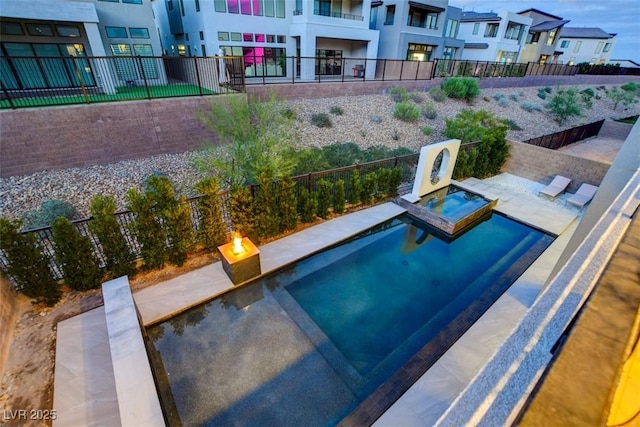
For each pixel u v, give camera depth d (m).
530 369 0.94
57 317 4.37
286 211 6.28
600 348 0.78
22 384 3.53
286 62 18.19
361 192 7.62
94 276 4.77
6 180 7.31
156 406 2.96
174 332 4.36
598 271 1.35
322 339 4.34
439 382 3.64
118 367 3.27
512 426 0.70
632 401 0.74
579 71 29.38
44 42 10.91
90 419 3.23
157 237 5.07
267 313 4.73
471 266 6.06
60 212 6.41
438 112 15.57
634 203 2.05
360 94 15.20
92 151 8.34
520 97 20.77
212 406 3.47
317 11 17.33
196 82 14.23
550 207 8.14
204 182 5.38
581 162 8.77
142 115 8.82
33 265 4.28
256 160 7.97
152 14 13.37
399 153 10.78
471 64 21.25
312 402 3.54
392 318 4.76
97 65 11.56
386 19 21.64
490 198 7.96
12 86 10.82
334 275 5.62
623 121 19.92
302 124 11.82
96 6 12.17
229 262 4.83
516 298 4.98
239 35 16.02
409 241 6.84
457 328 4.52
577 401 0.67
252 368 3.89
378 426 3.21
